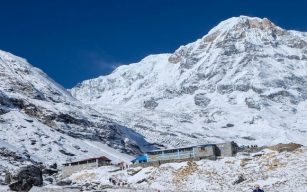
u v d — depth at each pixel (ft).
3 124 622.54
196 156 323.37
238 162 275.80
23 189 227.81
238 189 230.48
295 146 291.99
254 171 256.52
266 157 275.39
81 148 617.21
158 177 274.98
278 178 236.02
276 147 294.05
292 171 242.78
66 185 251.80
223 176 256.93
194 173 269.03
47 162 506.89
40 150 555.28
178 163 289.33
